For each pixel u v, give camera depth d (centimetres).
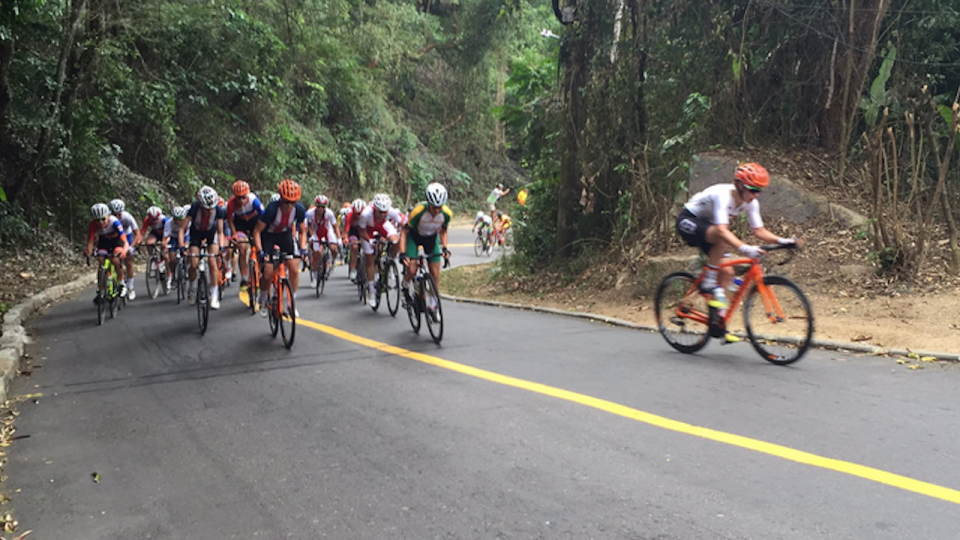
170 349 732
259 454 417
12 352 677
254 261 891
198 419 489
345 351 695
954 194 909
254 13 2180
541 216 1370
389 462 394
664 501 327
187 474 391
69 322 934
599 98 1138
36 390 587
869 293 744
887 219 791
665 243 986
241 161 2489
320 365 636
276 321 755
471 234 2895
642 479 352
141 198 1889
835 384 502
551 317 903
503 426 443
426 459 395
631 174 1120
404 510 333
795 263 845
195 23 1873
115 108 1789
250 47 2017
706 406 464
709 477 350
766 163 1019
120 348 748
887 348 587
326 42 2502
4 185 1575
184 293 1095
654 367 581
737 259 605
